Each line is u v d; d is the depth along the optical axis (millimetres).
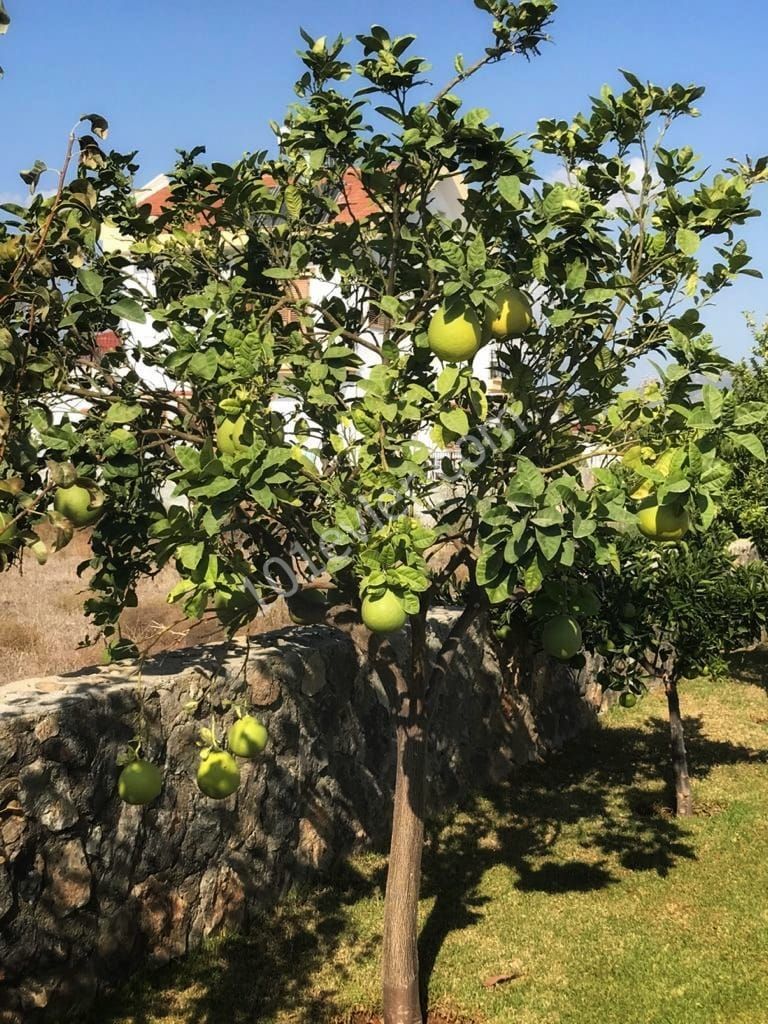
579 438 5254
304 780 7438
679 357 4316
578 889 7520
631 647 8672
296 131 4891
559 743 11219
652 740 11367
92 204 3893
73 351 4773
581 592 4867
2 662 8758
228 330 4039
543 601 4898
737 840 8398
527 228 4523
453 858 8125
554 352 5051
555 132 5332
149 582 11523
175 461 4984
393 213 4906
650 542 8812
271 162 5484
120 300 4047
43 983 5445
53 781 5504
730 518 12141
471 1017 5816
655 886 7539
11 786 5273
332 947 6582
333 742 7781
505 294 3957
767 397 12344
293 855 7320
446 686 9273
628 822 8891
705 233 4711
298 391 4348
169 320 4398
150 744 6145
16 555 3723
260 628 9914
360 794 8078
